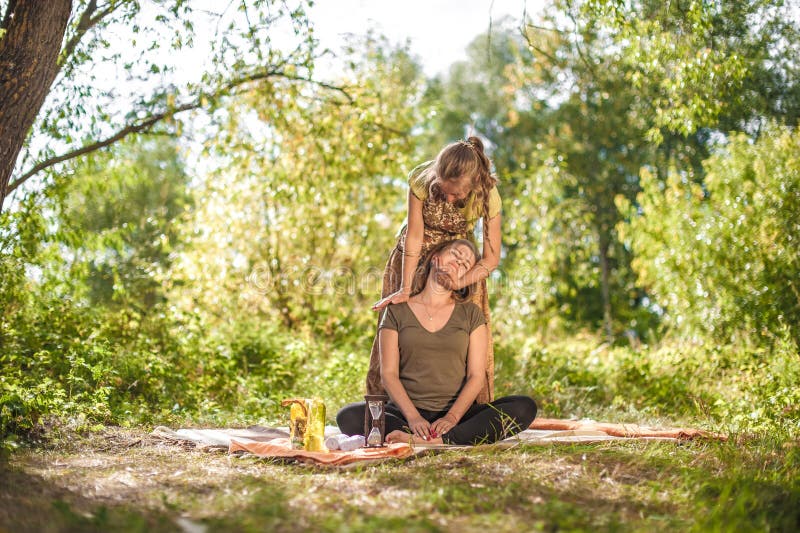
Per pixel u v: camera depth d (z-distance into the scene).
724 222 9.30
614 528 2.81
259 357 8.70
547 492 3.31
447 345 4.47
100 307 8.55
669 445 4.40
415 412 4.34
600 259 18.94
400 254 4.77
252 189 10.80
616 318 18.61
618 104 15.02
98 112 8.08
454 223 4.61
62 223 8.19
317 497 3.20
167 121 8.26
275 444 4.36
